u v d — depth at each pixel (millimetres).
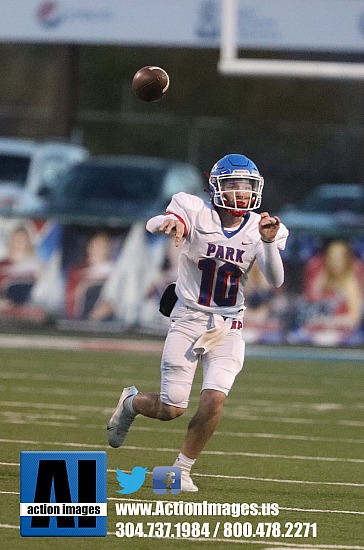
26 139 91000
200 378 36531
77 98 71000
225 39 45000
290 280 44906
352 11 52906
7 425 25859
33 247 46656
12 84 94375
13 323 46656
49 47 94500
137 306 46094
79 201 56938
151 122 71000
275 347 44594
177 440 24875
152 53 85500
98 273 46312
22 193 58531
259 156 78938
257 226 19469
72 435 24828
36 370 36188
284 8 52781
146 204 56469
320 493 20000
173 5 55688
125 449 23500
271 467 22250
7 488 19406
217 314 19406
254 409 29953
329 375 37469
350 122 83250
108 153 83625
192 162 70625
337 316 44812
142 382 34000
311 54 71312
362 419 28672
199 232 19328
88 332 46281
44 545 16219
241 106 84250
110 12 56219
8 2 56719
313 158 78125
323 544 16656
